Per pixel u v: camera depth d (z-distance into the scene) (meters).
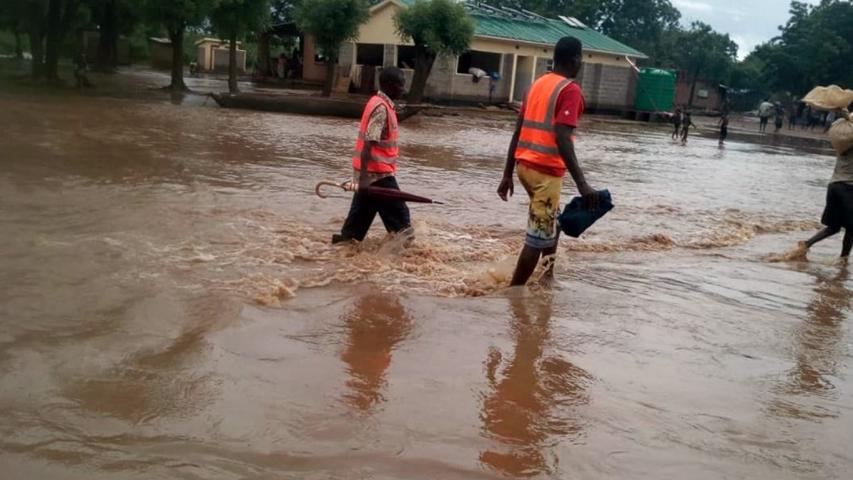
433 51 33.06
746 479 3.15
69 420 3.21
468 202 10.31
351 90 41.34
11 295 4.73
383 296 5.44
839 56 56.44
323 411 3.48
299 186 10.21
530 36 41.50
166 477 2.84
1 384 3.48
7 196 7.89
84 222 6.95
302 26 33.41
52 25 28.61
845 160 8.10
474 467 3.09
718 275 7.05
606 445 3.37
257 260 6.09
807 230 10.48
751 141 37.78
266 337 4.38
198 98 28.98
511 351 4.49
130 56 60.03
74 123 16.59
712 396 4.03
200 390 3.59
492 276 6.14
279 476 2.90
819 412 3.92
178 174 10.38
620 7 70.00
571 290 6.03
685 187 14.67
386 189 6.55
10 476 2.76
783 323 5.55
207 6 28.75
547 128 5.63
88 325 4.31
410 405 3.62
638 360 4.50
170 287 5.13
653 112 46.00
